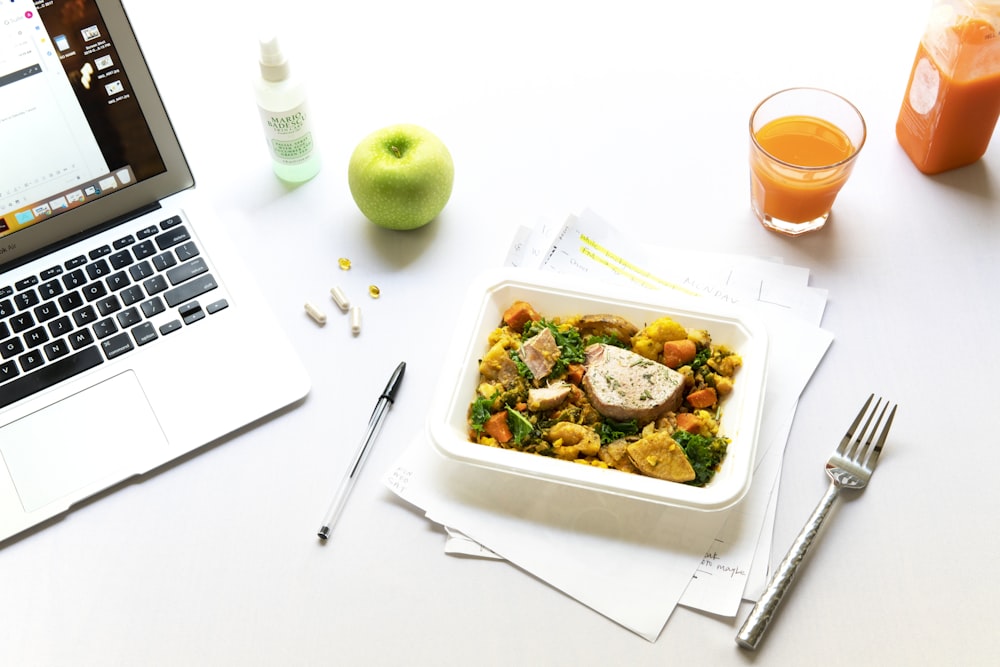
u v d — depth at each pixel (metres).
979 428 0.81
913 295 0.88
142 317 0.88
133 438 0.82
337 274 0.93
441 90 1.06
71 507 0.81
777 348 0.85
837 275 0.90
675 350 0.81
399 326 0.89
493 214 0.96
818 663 0.71
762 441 0.80
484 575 0.76
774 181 0.87
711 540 0.76
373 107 1.05
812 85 1.03
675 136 1.01
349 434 0.83
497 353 0.82
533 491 0.79
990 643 0.71
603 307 0.85
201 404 0.84
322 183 1.00
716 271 0.90
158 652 0.74
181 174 0.95
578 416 0.81
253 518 0.80
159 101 0.88
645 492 0.74
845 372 0.84
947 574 0.74
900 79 1.03
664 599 0.74
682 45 1.07
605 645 0.72
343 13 1.14
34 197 0.89
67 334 0.87
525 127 1.02
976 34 0.82
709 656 0.71
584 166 0.99
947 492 0.78
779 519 0.77
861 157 0.97
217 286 0.89
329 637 0.74
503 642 0.73
